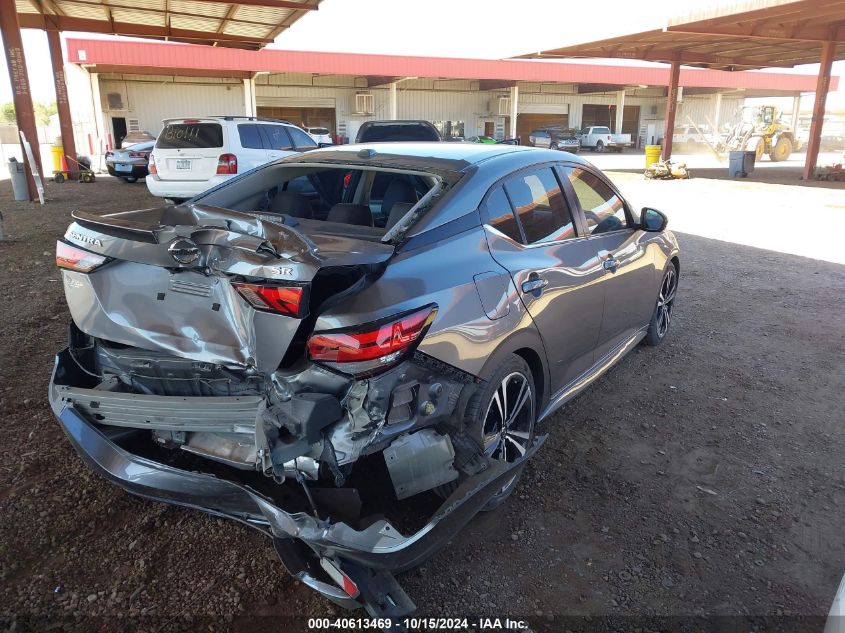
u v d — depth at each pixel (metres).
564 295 3.41
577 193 3.92
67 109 20.34
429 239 2.76
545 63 37.78
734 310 6.53
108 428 2.81
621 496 3.34
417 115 42.59
